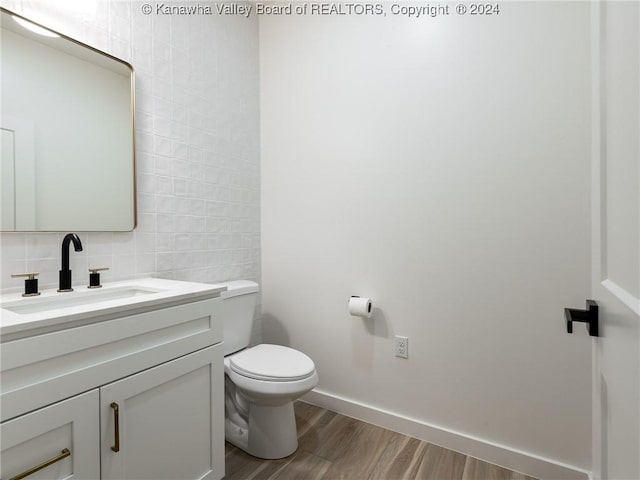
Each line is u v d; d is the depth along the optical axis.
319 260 1.96
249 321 1.81
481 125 1.49
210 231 1.84
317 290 1.98
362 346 1.83
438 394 1.62
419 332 1.66
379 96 1.75
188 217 1.72
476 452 1.52
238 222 2.01
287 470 1.45
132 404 0.99
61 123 1.25
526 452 1.42
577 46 1.31
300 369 1.48
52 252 1.24
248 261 2.09
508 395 1.46
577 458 1.33
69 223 1.28
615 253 0.58
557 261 1.35
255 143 2.14
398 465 1.48
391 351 1.75
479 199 1.50
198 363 1.19
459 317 1.56
